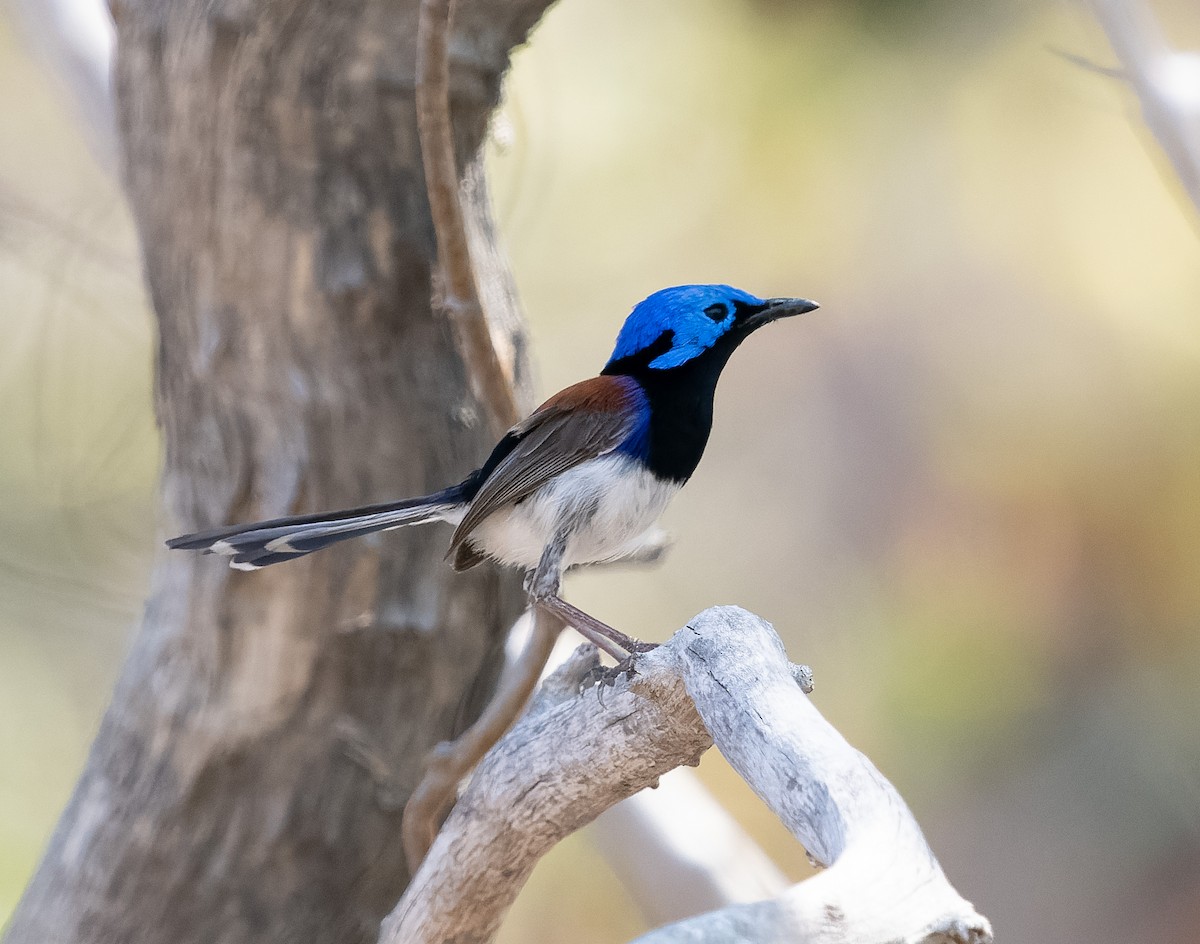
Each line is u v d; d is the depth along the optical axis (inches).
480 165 304.2
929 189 538.0
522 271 582.6
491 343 274.1
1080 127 520.7
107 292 522.3
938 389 592.1
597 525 309.6
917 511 600.4
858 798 163.3
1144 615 549.6
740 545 639.1
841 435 625.0
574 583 626.5
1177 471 543.5
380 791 289.4
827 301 595.2
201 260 288.5
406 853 291.0
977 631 554.6
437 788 273.7
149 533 557.3
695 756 220.1
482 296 290.8
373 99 283.0
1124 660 552.7
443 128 256.5
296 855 288.2
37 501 549.0
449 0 249.9
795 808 170.4
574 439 308.8
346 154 284.2
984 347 574.9
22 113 625.0
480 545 296.8
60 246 514.6
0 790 587.5
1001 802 561.6
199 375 292.4
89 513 551.5
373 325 288.5
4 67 626.5
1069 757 555.2
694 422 321.7
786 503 636.7
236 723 287.3
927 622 565.3
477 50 291.6
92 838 293.3
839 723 563.2
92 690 608.4
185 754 289.0
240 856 287.4
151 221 295.3
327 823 288.5
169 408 301.9
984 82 500.1
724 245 568.7
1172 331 542.6
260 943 288.0
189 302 291.7
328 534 276.5
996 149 522.3
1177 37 478.6
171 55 285.4
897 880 148.2
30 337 562.9
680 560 636.1
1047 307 563.2
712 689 196.9
